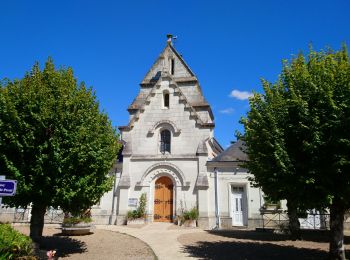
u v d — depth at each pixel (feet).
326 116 35.19
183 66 92.02
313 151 35.01
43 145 36.68
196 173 74.49
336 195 34.65
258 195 71.51
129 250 44.09
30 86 38.99
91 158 40.24
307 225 68.69
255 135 39.55
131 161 78.02
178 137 77.66
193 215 69.77
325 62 38.99
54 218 75.31
